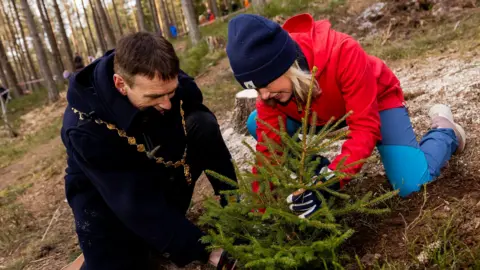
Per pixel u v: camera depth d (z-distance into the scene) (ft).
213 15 73.87
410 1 22.04
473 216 6.51
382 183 8.43
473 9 19.76
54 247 11.82
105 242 7.47
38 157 27.96
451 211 6.77
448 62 14.87
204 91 24.72
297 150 5.76
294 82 5.92
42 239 12.57
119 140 6.46
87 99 6.20
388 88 7.55
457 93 11.37
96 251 7.47
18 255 12.17
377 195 8.04
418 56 16.94
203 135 7.56
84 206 7.32
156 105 5.98
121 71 5.56
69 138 6.53
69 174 7.36
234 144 13.99
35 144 32.78
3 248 12.84
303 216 5.89
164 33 100.68
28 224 14.46
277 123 7.45
